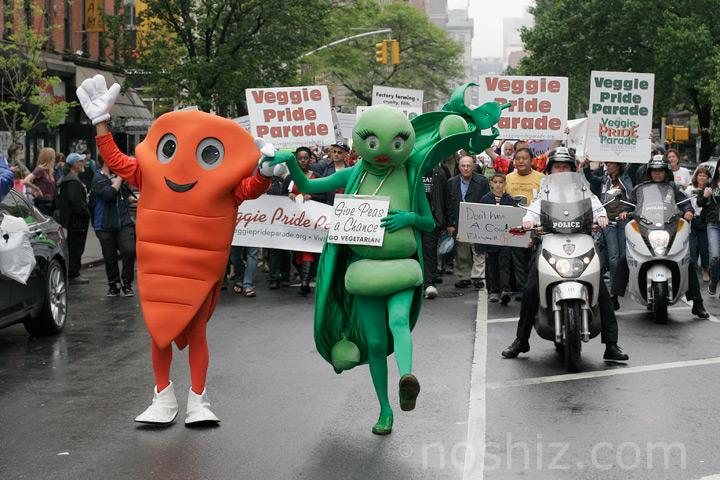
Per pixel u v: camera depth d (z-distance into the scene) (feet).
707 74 130.11
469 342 34.40
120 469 20.27
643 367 29.81
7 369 30.48
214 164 23.41
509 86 54.95
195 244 23.31
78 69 125.80
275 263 49.83
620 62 147.74
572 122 69.36
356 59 191.21
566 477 19.40
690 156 199.52
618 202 42.32
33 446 22.03
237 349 33.35
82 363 31.40
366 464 20.43
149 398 26.58
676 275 38.27
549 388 27.17
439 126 23.90
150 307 23.43
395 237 22.30
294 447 21.72
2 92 90.33
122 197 46.96
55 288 36.96
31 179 56.90
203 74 105.91
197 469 20.22
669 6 137.69
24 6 98.48
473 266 49.85
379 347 22.63
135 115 135.33
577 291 28.89
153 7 107.24
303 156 47.44
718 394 26.22
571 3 147.43
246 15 109.91
